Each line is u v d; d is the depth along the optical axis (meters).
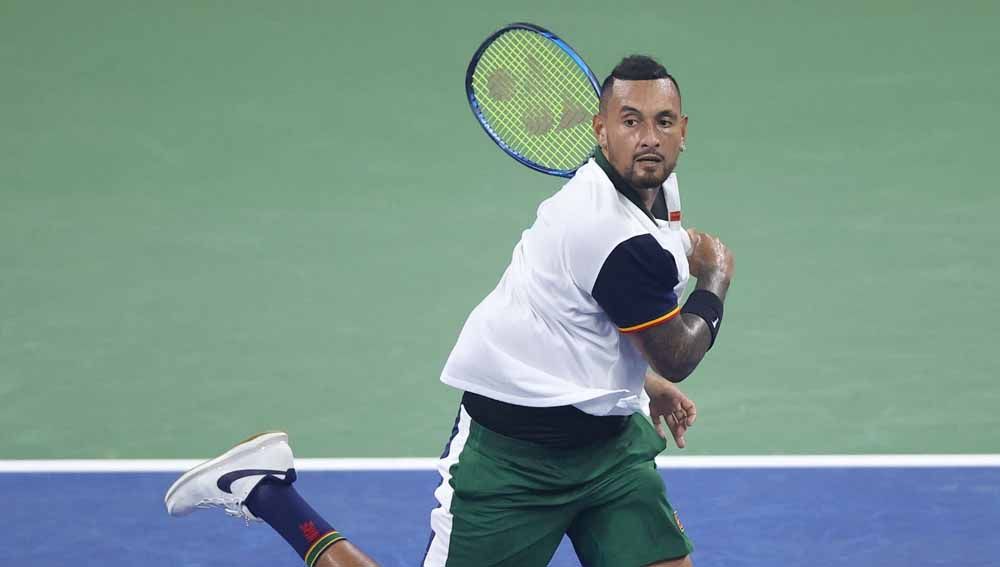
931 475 27.72
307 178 40.88
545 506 19.59
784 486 27.30
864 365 32.19
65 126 43.38
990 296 35.00
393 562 24.81
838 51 47.78
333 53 47.69
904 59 47.25
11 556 24.89
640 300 18.42
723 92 45.41
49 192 39.91
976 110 44.25
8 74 46.00
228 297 35.00
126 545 25.34
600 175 18.86
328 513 26.36
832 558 24.84
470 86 21.72
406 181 40.72
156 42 48.16
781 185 40.44
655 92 18.42
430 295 35.12
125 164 41.44
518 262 19.53
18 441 29.11
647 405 21.16
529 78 21.50
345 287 35.47
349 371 31.97
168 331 33.53
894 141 42.69
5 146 42.19
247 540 25.58
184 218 38.75
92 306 34.56
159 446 29.02
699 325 19.58
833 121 43.81
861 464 28.17
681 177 40.78
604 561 20.08
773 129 43.44
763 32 48.84
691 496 26.86
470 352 19.45
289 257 36.81
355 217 38.84
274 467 20.86
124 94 45.19
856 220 38.59
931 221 38.47
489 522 19.69
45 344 32.94
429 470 28.06
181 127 43.47
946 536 25.52
